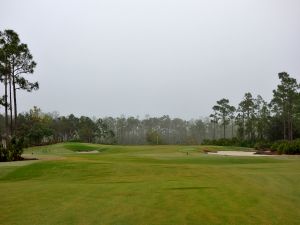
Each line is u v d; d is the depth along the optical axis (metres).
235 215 10.91
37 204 11.61
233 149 51.06
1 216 10.24
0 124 69.94
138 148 51.09
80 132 93.75
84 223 9.64
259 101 86.69
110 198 12.53
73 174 19.19
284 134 74.44
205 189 14.47
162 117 132.50
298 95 73.94
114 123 126.69
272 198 13.45
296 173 19.89
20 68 39.41
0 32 37.31
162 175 18.78
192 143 108.25
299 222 10.59
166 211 10.99
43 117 76.12
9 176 19.09
